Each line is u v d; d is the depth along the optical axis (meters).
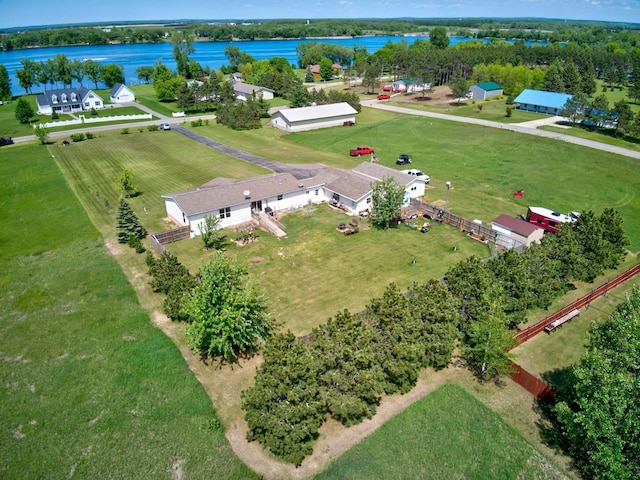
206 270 29.39
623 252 40.81
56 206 55.25
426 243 44.69
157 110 120.12
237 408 26.03
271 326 31.42
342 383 24.73
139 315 34.38
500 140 80.44
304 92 110.00
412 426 24.66
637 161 67.25
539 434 24.11
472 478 21.97
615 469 19.55
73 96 119.75
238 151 79.06
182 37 184.88
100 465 22.80
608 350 22.83
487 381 27.89
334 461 22.77
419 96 129.75
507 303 31.06
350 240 45.56
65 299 36.59
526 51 158.75
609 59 154.75
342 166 68.62
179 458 23.08
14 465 22.84
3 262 42.56
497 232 43.78
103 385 27.67
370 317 28.20
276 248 44.19
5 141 85.19
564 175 63.47
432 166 68.50
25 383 28.00
